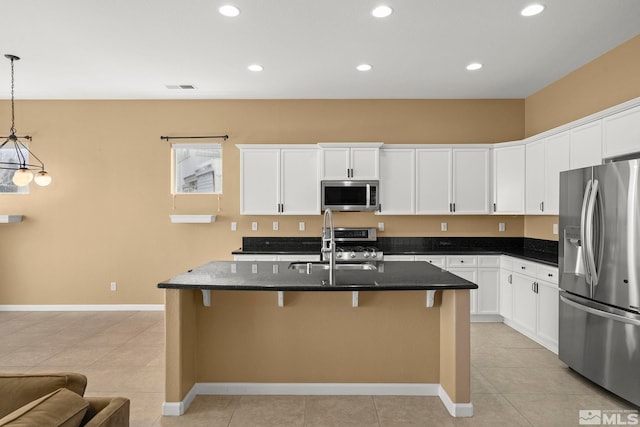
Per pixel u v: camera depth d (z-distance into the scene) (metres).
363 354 2.75
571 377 3.02
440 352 2.73
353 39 3.35
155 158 5.10
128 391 2.80
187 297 2.60
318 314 2.75
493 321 4.55
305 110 5.09
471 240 5.10
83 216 5.09
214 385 2.75
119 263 5.10
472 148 4.79
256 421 2.38
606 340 2.66
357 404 2.60
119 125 5.09
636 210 2.42
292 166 4.77
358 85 4.57
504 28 3.15
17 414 1.01
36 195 5.06
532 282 3.83
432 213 4.79
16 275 5.06
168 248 5.11
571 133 3.57
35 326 4.36
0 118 5.08
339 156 4.72
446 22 3.05
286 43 3.43
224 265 3.17
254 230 5.10
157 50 3.56
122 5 2.79
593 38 3.33
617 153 2.95
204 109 5.10
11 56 3.67
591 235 2.72
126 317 4.73
